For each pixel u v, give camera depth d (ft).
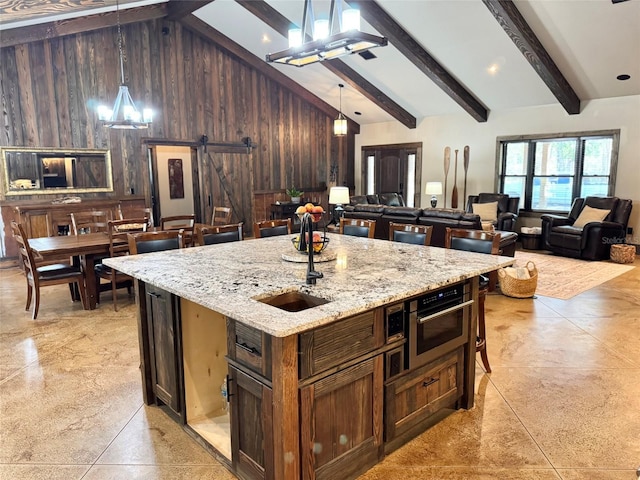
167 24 26.68
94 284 15.25
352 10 9.32
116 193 25.26
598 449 7.47
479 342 10.03
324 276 7.58
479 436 7.89
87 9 17.62
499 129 29.53
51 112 22.84
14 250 21.79
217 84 29.37
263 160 32.45
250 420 6.38
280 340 5.51
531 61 22.07
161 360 8.48
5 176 21.66
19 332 12.98
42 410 8.76
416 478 6.81
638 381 9.84
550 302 15.79
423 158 33.60
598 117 25.41
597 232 22.65
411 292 6.75
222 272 7.95
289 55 10.37
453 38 22.71
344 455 6.52
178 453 7.47
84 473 6.93
